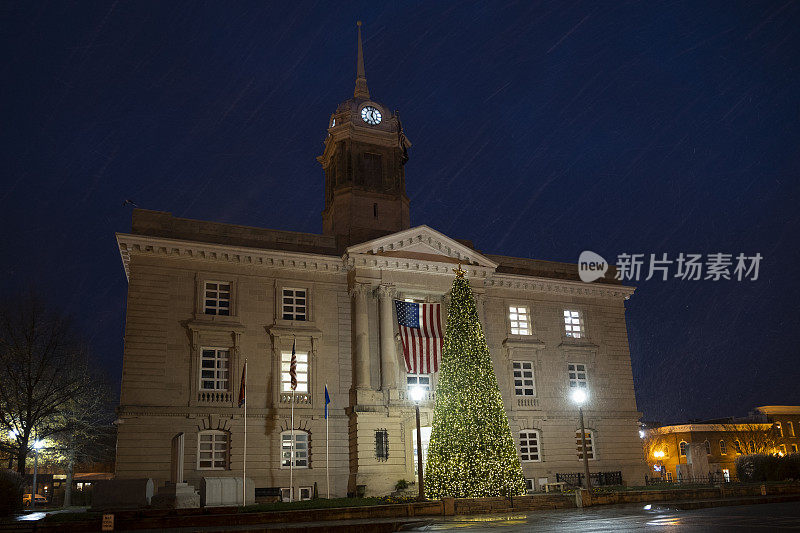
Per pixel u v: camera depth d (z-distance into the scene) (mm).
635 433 56844
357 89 63719
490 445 36812
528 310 55969
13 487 35844
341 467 46406
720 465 83812
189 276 46281
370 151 59625
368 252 49938
